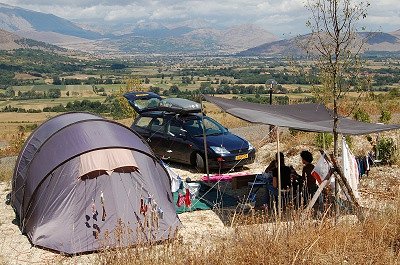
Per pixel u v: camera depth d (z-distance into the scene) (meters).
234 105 10.60
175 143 13.73
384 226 6.87
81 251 7.72
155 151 14.28
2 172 14.25
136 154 8.88
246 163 13.08
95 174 8.36
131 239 6.91
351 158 8.75
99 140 8.69
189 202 9.84
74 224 8.08
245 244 6.34
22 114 107.75
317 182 9.20
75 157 8.45
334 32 7.21
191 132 13.50
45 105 133.50
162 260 5.95
